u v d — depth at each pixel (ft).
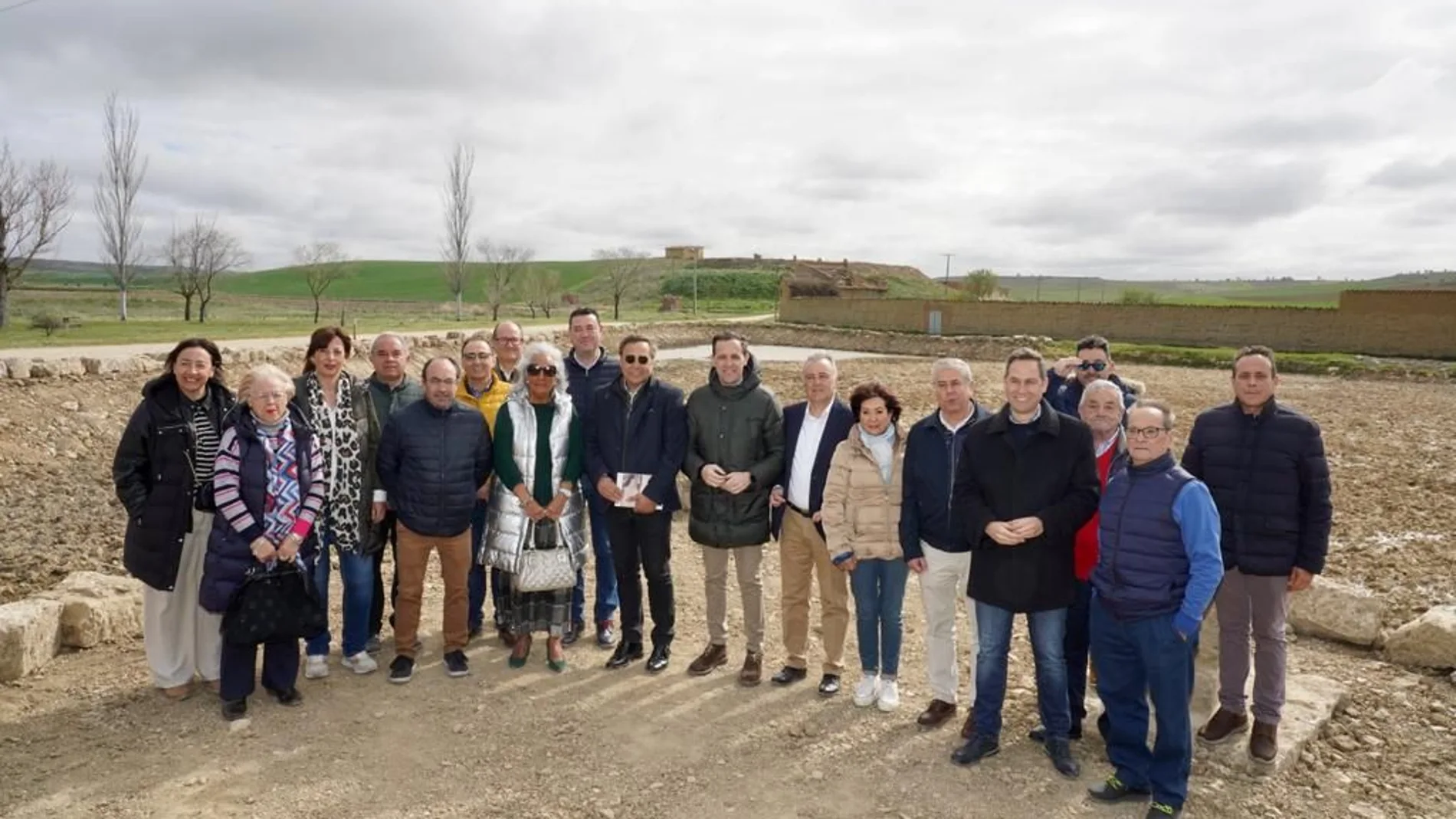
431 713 17.44
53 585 24.31
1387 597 23.58
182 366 16.85
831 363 18.24
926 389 76.69
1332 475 39.58
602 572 21.47
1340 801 14.46
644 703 18.01
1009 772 15.38
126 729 16.57
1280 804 14.32
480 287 360.28
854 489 17.43
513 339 22.98
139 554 16.84
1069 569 15.30
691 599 24.67
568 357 22.77
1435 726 16.96
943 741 16.48
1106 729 16.08
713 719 17.29
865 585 17.49
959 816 14.06
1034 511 15.02
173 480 16.85
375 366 19.90
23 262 104.12
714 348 18.69
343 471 18.54
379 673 19.35
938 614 16.87
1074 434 15.12
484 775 15.12
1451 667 19.29
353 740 16.28
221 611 16.70
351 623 19.08
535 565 18.83
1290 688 17.76
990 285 245.65
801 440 18.51
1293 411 15.37
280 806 14.11
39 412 44.21
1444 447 47.11
